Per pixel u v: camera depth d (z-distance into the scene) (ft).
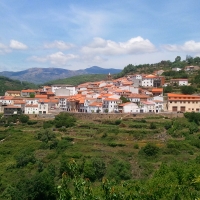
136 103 580.71
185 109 563.48
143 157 356.18
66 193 80.18
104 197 85.92
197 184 175.73
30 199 257.55
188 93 636.07
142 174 312.29
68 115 554.87
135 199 118.93
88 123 505.66
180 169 214.69
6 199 268.82
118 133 440.04
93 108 589.32
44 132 451.94
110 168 323.16
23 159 359.25
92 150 384.47
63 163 315.37
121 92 646.74
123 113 527.40
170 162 330.54
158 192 155.33
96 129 473.26
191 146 376.89
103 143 406.21
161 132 431.43
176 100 563.89
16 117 552.00
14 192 267.59
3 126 532.73
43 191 258.78
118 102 584.40
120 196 88.58
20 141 440.86
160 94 652.07
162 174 233.55
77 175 84.12
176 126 443.73
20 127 519.19
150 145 364.38
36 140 441.68
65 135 459.32
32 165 352.69
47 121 532.32
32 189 258.37
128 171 314.76
